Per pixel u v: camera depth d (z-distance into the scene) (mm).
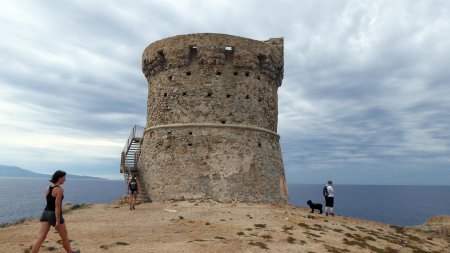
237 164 26141
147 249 11773
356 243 15742
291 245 13852
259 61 28703
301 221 19062
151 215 19203
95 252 11367
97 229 15391
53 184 10141
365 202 176000
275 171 28359
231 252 11914
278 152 29812
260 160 27250
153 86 29578
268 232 15812
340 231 17797
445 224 25453
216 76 27344
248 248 12570
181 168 26000
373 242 16828
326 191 23000
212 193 25203
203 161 25875
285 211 22125
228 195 25172
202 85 27141
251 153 26906
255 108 28016
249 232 15594
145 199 27016
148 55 29453
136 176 29438
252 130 27500
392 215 112875
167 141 27062
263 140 28031
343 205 152000
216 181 25453
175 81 27688
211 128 26562
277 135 30125
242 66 27609
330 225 19094
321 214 23125
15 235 14172
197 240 13320
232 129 26781
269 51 28969
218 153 26078
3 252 11336
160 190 26219
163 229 15562
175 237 13992
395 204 165375
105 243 12688
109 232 14781
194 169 25781
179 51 27531
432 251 17297
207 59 27156
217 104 26953
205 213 19672
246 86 27828
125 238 13656
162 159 26844
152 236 14109
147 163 28094
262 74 29016
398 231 21328
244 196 25594
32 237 13805
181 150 26406
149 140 28641
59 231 9922
